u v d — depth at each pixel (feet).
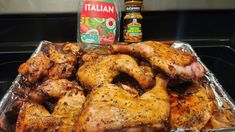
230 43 2.36
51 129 1.32
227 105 1.58
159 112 1.27
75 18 2.28
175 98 1.52
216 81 1.75
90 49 1.79
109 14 1.78
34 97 1.43
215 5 2.35
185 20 2.38
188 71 1.49
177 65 1.48
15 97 1.60
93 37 1.78
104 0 1.77
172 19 2.35
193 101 1.50
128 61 1.51
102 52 1.78
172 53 1.56
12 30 2.26
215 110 1.51
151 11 2.29
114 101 1.26
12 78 2.06
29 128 1.31
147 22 2.33
